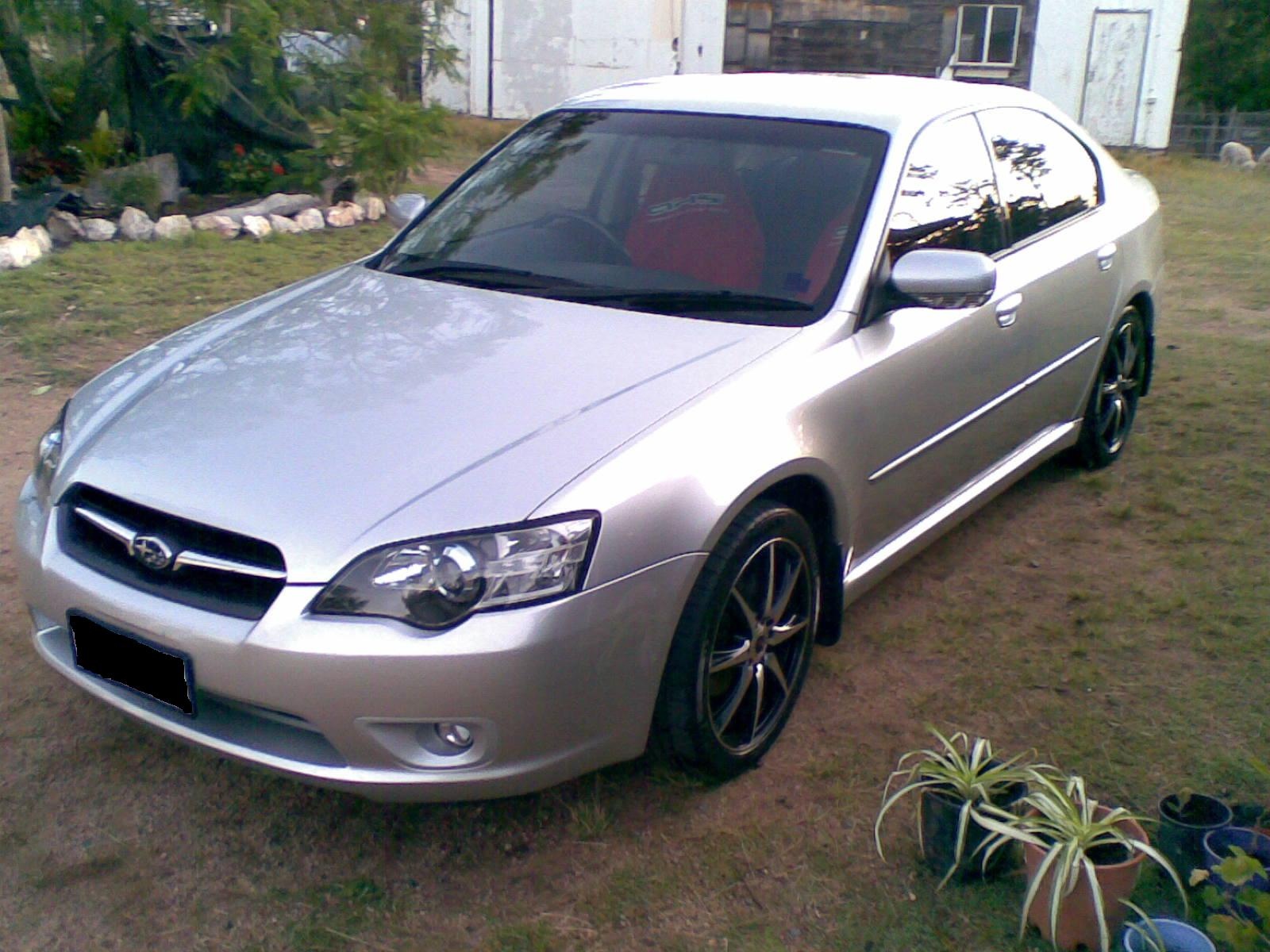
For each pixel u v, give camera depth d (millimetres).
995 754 3377
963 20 19484
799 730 3520
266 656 2605
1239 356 7230
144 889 2881
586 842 3041
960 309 3812
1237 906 2629
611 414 2949
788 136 4012
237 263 8945
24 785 3232
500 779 2703
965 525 4914
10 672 3742
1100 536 4805
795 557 3299
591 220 3996
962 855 2830
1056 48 19578
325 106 11383
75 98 10828
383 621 2592
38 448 3455
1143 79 19594
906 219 3836
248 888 2891
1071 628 4098
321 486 2746
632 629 2785
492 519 2643
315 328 3545
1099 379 5207
